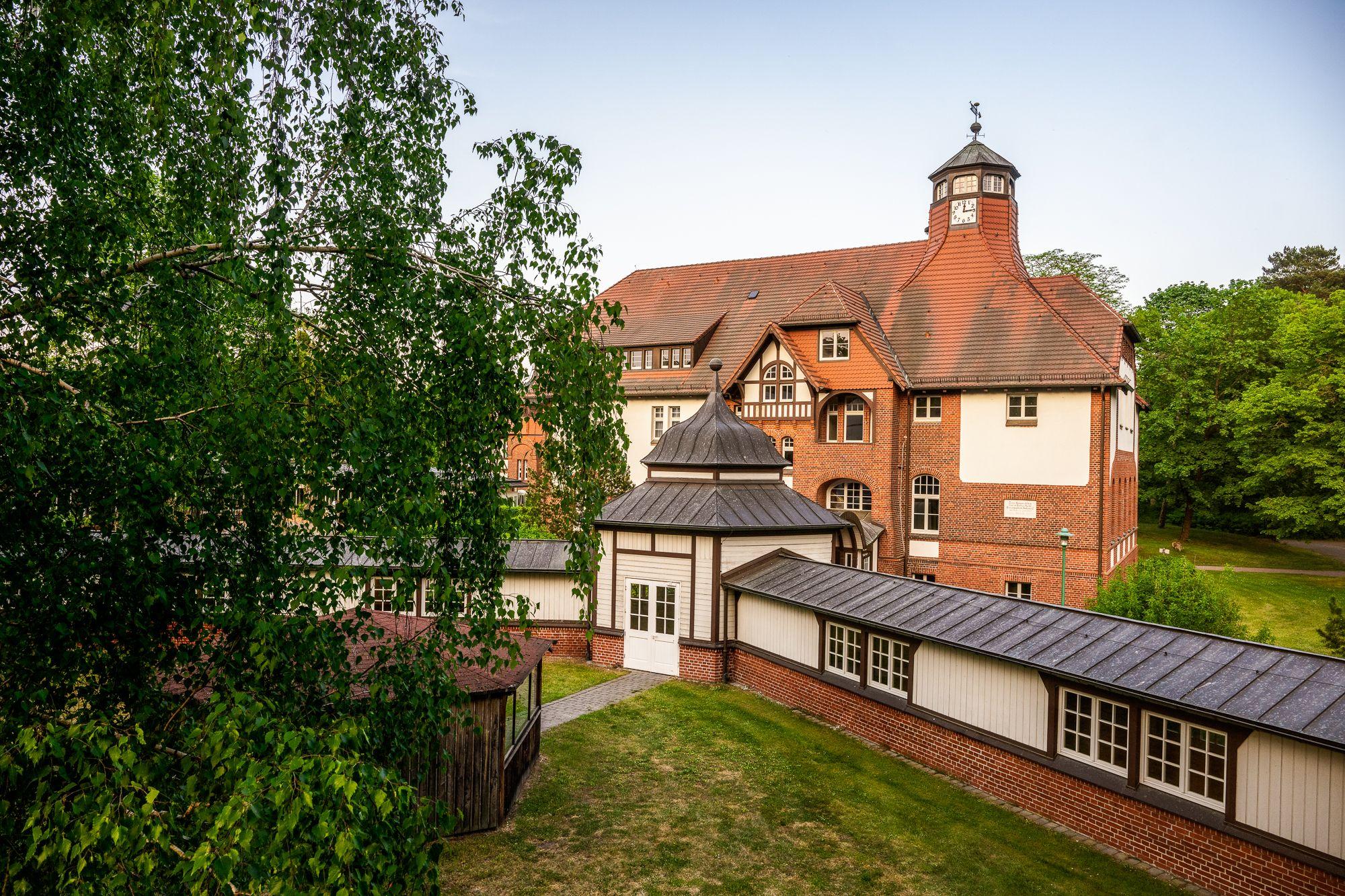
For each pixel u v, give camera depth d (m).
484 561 7.16
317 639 5.99
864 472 28.56
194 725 4.98
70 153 6.00
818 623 16.62
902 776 13.55
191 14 5.88
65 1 5.75
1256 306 40.44
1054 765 11.72
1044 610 13.24
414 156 7.21
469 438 6.98
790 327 29.91
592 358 7.21
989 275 29.67
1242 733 9.53
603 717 16.69
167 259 6.05
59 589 5.16
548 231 7.18
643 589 20.36
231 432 5.85
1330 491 33.94
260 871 4.02
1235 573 35.03
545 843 11.27
